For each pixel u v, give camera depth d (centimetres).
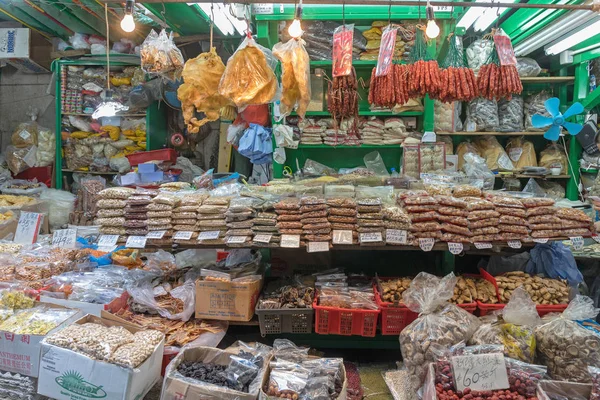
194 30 477
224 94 270
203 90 289
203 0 268
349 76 285
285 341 260
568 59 426
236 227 269
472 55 419
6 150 571
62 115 527
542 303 262
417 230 261
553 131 377
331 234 265
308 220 264
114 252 359
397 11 389
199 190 320
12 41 530
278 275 338
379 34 413
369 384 258
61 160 531
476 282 283
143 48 288
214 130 561
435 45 395
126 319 267
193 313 283
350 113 298
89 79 523
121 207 280
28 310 242
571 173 445
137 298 279
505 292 266
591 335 211
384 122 430
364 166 456
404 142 416
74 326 222
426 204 265
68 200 502
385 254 346
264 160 441
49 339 207
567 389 190
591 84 430
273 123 412
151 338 219
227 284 268
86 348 201
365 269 347
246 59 269
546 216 262
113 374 195
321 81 423
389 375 258
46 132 558
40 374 204
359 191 297
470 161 423
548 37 370
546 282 271
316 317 261
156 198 276
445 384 196
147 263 345
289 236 264
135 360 198
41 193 509
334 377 212
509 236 260
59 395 202
